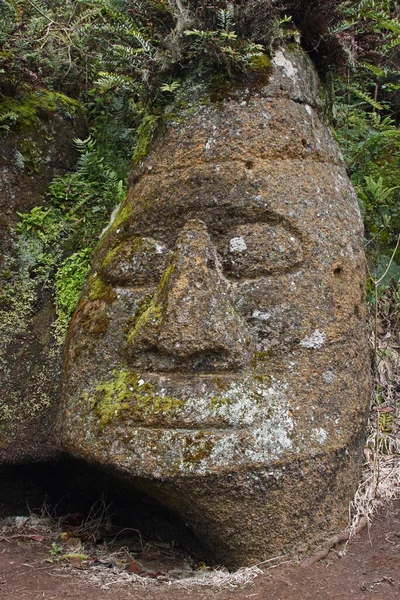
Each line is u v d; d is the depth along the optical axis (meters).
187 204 2.79
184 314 2.54
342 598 2.31
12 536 2.91
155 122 3.05
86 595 2.34
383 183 4.56
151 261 2.79
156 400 2.49
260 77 2.94
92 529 2.98
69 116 3.71
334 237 2.86
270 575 2.44
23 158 3.40
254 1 2.95
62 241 3.33
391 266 4.33
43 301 3.20
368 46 3.73
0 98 3.45
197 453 2.41
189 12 2.99
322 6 3.22
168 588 2.40
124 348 2.67
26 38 3.62
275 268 2.70
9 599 2.30
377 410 3.59
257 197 2.75
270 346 2.61
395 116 5.45
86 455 2.56
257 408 2.48
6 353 3.07
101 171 3.56
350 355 2.77
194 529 2.56
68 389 2.78
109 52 3.34
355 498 2.84
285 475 2.47
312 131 3.03
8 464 2.96
